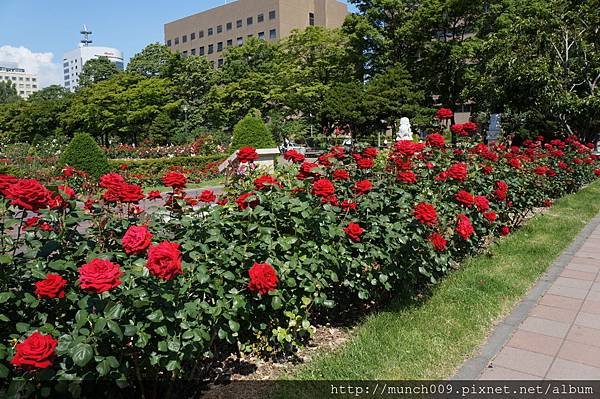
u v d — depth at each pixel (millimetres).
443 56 28672
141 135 38344
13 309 2305
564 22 13898
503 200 5703
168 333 2371
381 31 30500
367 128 29078
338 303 3939
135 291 2197
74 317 2336
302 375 2973
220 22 73312
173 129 35375
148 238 2328
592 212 8172
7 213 2578
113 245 2828
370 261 3586
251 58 39312
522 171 7066
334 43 33906
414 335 3459
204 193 3832
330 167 4484
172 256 2121
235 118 36625
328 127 29219
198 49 77875
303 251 3348
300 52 34688
